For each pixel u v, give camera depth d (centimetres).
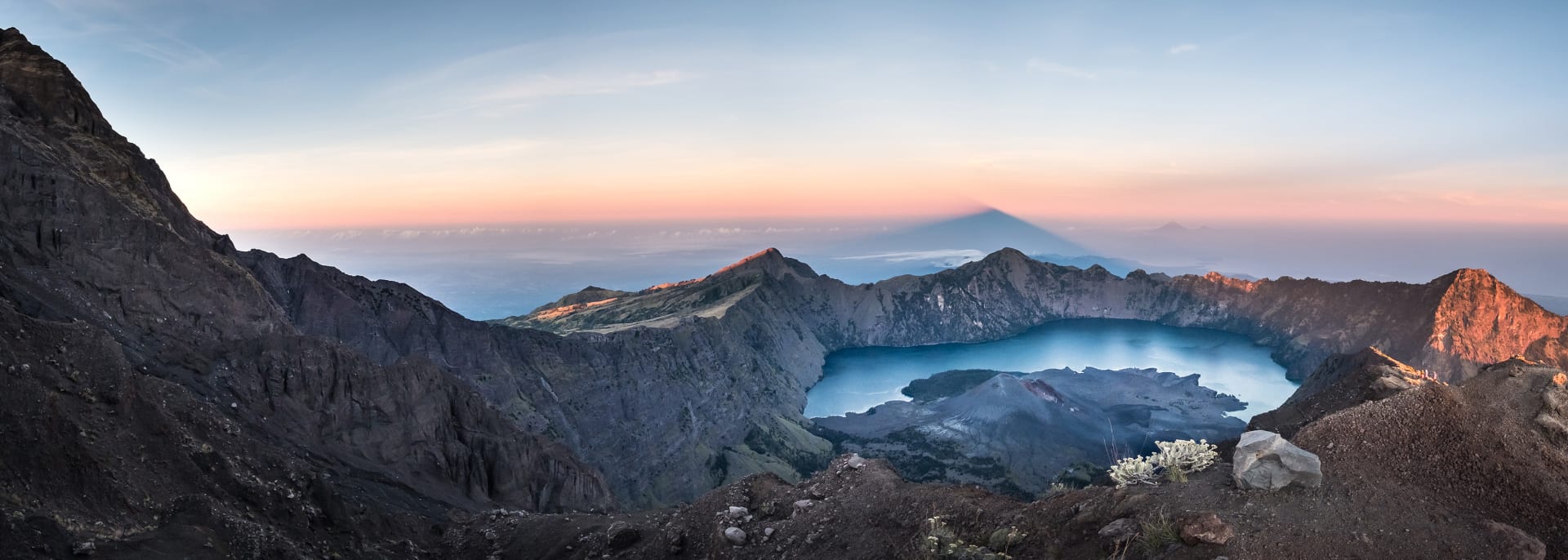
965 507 2333
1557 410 1894
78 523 2503
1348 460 1856
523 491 5897
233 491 3222
